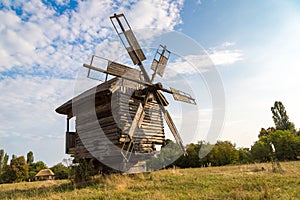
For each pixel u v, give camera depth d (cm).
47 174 5062
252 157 3797
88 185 1309
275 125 5866
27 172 5306
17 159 5256
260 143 3841
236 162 3588
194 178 1294
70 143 1670
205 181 1180
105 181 1327
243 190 928
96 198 943
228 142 3662
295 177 1209
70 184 1428
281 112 5847
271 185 980
